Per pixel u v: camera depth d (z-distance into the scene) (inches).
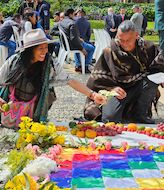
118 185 155.0
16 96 220.4
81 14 525.0
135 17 587.5
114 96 244.4
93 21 1002.1
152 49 255.4
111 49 253.8
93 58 537.0
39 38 209.8
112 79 256.2
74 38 463.5
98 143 194.7
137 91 255.8
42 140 189.9
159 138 208.8
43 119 223.1
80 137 205.2
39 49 210.2
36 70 217.8
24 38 211.8
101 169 168.4
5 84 217.8
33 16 406.0
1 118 221.9
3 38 404.2
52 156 177.0
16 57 216.2
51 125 198.8
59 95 361.1
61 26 467.2
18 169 153.6
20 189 131.6
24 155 160.9
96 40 530.3
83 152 187.0
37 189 132.6
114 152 187.8
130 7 1192.8
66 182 156.0
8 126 220.1
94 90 258.8
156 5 414.3
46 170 160.1
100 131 209.9
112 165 172.7
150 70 258.4
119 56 251.1
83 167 169.6
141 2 1497.3
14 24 403.2
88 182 156.8
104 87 256.7
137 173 165.8
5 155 174.1
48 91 221.5
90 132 205.8
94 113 254.5
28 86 218.5
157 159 180.4
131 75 253.3
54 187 131.2
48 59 218.1
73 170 166.2
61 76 227.8
